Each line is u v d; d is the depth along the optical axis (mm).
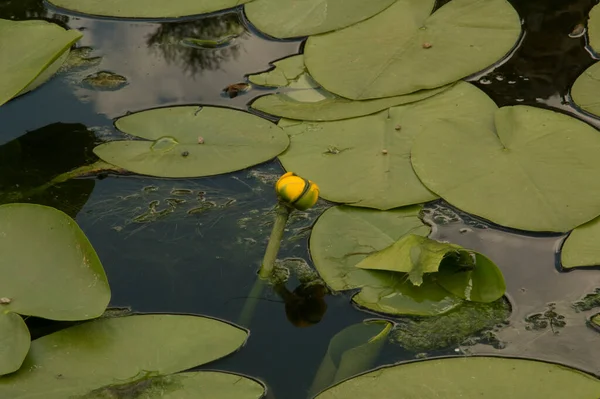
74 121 3057
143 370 2027
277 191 2305
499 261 2410
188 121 2957
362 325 2225
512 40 3279
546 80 3143
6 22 3025
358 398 1946
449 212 2598
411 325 2219
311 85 3188
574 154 2699
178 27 3609
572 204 2523
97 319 2174
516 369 2000
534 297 2291
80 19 3658
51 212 2312
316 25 3479
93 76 3309
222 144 2865
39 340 2092
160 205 2711
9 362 1977
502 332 2184
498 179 2635
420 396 1936
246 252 2510
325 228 2531
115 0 3693
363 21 3436
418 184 2662
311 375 2070
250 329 2219
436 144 2793
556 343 2141
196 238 2568
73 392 1950
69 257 2232
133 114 3004
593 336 2158
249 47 3455
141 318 2182
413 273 2266
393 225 2535
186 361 2064
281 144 2863
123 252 2514
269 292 2355
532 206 2535
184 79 3277
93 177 2820
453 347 2145
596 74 3100
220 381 2014
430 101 3004
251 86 3215
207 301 2324
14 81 2775
